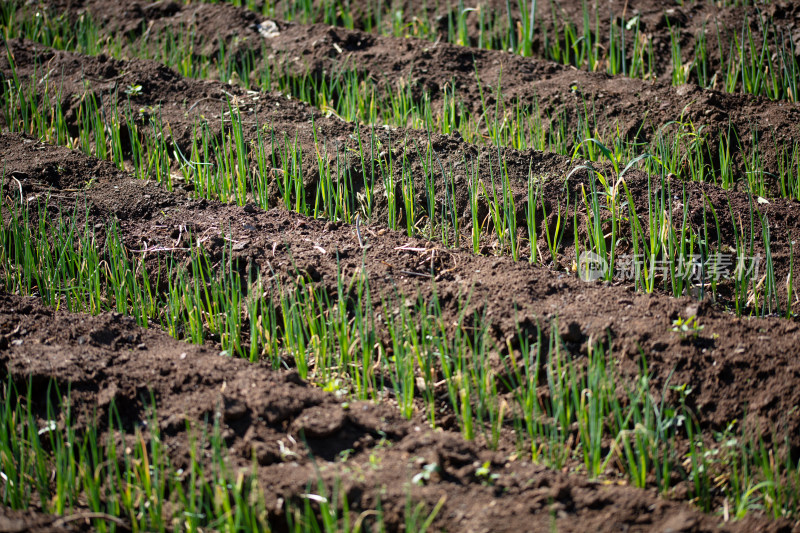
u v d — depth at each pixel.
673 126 13.92
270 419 8.50
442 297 10.19
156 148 13.74
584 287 10.32
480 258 10.99
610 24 17.17
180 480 7.94
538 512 7.52
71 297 11.03
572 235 11.70
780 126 13.56
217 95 15.28
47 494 8.05
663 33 16.77
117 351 9.67
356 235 11.72
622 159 13.55
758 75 14.86
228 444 8.25
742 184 13.09
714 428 8.63
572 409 8.92
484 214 12.08
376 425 8.63
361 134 13.74
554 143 14.34
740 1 17.47
